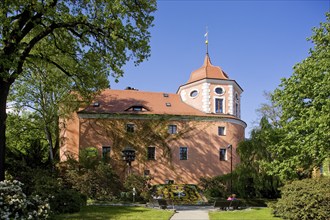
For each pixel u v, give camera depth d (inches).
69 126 1576.0
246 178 1258.6
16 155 1216.8
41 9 739.4
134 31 828.0
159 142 1644.9
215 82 1803.6
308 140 762.8
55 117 1449.3
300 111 848.9
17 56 719.7
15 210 552.1
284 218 717.3
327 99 723.4
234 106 1828.2
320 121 689.6
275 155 1190.9
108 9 808.3
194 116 1702.8
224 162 1711.4
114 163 1569.9
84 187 1235.9
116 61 852.6
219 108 1792.6
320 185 694.5
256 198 1251.2
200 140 1700.3
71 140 1563.7
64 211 730.2
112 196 1288.1
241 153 1296.8
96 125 1589.6
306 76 822.5
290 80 873.5
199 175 1660.9
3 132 747.4
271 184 1211.9
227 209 981.8
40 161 1263.5
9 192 569.3
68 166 1300.4
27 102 1438.2
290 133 846.5
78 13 836.0
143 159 1606.8
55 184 778.2
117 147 1588.3
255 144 1263.5
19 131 1480.1
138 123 1640.0
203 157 1685.5
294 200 689.6
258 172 1235.2
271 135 946.7
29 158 1226.0
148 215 742.5
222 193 1419.8
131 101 1740.9
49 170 1210.6
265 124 1295.5
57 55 978.1
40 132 1611.7
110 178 1312.7
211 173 1679.4
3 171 745.0
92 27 826.8
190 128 1696.6
